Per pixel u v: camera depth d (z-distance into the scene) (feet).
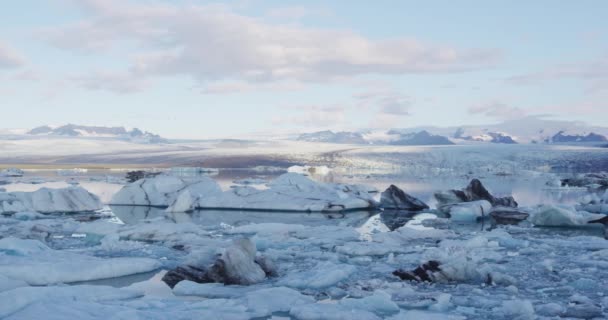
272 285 27.58
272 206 68.95
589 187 121.90
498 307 23.12
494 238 42.63
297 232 46.68
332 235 44.96
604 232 49.44
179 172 201.98
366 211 68.69
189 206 68.08
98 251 37.68
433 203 80.48
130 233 45.06
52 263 29.27
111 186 119.24
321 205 67.92
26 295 21.95
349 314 21.47
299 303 23.63
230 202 70.64
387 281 28.55
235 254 28.68
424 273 28.81
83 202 69.36
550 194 99.81
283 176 79.00
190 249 38.01
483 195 70.74
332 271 28.86
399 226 54.03
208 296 25.67
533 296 25.34
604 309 22.72
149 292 26.55
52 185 120.78
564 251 37.83
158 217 56.75
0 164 349.82
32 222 53.47
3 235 44.06
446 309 23.02
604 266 31.71
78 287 24.32
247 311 22.52
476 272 28.89
